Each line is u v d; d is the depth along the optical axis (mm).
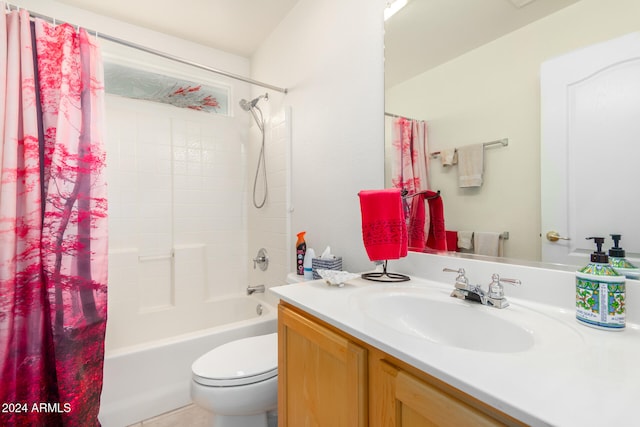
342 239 1571
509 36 931
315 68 1784
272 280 2213
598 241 714
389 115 1325
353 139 1505
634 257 707
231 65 2641
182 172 2412
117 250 2107
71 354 1327
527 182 897
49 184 1362
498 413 456
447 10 1101
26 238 1320
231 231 2631
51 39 1449
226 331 1754
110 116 2137
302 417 910
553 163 840
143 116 2260
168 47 2359
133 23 2211
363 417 694
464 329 839
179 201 2395
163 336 2199
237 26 2246
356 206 1484
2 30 1305
